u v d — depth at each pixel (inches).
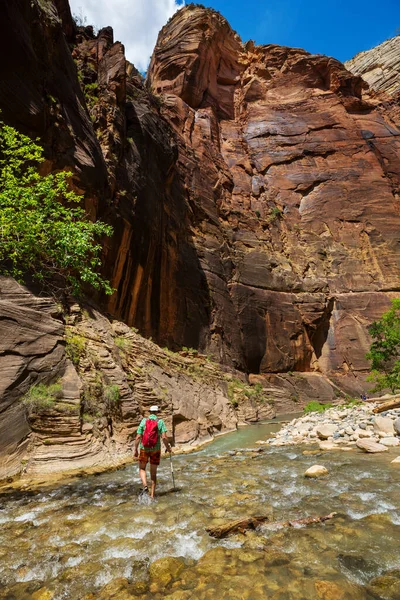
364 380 1226.6
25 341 342.0
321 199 1601.9
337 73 1913.1
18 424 295.7
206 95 1764.3
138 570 133.6
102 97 784.9
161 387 550.6
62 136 531.8
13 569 136.3
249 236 1417.3
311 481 241.1
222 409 731.4
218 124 1759.4
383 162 1683.1
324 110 1829.5
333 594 111.7
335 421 543.2
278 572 126.7
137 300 807.1
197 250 1176.8
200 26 1790.1
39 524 179.5
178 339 969.5
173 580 125.5
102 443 346.0
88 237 362.3
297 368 1268.5
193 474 285.6
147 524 175.5
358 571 125.8
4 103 440.1
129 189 783.7
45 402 320.5
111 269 700.0
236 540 154.2
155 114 1084.5
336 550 141.3
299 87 1940.2
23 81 466.6
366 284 1407.5
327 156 1712.6
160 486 248.5
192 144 1481.3
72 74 612.4
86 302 551.5
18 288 385.7
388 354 786.8
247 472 281.6
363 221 1540.4
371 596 111.3
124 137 812.6
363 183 1615.4
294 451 369.7
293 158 1697.8
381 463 280.1
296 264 1446.9
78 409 339.0
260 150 1717.5
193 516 183.8
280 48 2039.9
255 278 1316.4
